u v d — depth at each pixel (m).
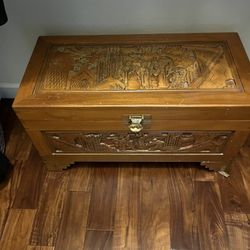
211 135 0.91
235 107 0.78
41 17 1.04
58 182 1.10
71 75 0.88
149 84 0.84
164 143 0.96
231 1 0.97
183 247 0.93
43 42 0.99
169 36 0.99
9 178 1.11
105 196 1.05
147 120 0.84
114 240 0.95
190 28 1.06
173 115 0.82
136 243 0.94
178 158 1.03
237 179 1.07
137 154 1.02
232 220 0.98
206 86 0.83
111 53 0.95
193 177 1.09
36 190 1.08
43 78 0.87
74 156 1.04
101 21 1.05
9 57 1.21
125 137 0.93
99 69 0.89
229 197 1.03
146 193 1.05
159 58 0.92
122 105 0.79
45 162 1.07
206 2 0.97
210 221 0.98
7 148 1.21
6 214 1.02
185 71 0.87
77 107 0.80
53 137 0.94
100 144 0.97
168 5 0.99
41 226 0.99
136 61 0.91
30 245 0.95
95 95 0.82
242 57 0.90
